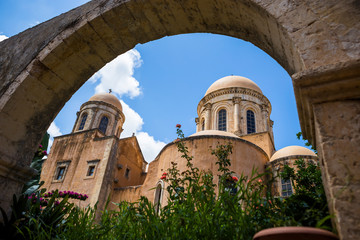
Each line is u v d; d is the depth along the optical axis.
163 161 16.72
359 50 2.09
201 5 3.63
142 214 3.15
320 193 2.79
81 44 4.22
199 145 15.42
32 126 4.25
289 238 1.46
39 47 4.31
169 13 3.92
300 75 2.09
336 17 2.32
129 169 24.36
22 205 3.83
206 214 2.76
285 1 2.66
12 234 3.57
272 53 3.42
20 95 4.02
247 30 3.58
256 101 26.12
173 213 3.07
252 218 2.61
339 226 1.60
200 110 28.98
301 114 2.46
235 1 3.16
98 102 31.12
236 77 29.02
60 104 4.61
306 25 2.42
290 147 19.06
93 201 19.58
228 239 2.49
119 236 3.13
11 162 3.83
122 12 3.95
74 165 23.28
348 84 1.98
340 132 1.90
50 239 3.33
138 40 4.43
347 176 1.72
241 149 15.77
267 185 2.84
